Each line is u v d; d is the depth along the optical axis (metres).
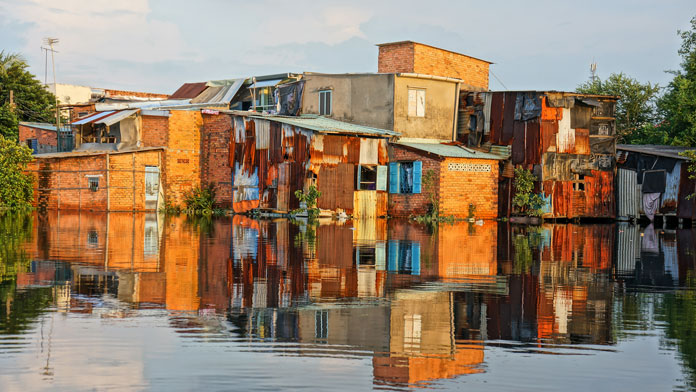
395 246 18.06
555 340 7.86
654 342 7.81
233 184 35.59
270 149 33.75
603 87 51.72
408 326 8.37
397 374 6.49
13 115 49.16
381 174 33.75
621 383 6.34
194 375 6.36
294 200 32.47
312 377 6.36
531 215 33.84
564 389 6.16
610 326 8.59
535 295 10.69
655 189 35.06
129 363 6.69
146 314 8.80
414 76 34.69
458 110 37.09
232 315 8.81
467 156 32.44
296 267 13.33
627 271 13.86
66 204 35.50
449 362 6.91
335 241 19.31
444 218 31.20
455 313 9.19
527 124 34.50
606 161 36.12
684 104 41.66
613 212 36.19
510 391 6.09
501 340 7.83
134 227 23.70
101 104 41.38
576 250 18.28
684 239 23.23
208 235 20.73
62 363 6.67
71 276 11.80
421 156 32.47
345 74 35.78
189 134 36.69
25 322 8.27
